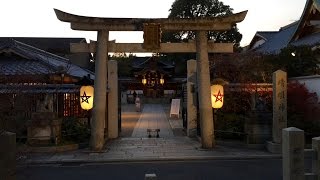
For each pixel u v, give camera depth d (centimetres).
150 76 4756
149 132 2077
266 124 1648
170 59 5088
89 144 1681
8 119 1543
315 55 2153
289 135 643
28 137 1606
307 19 2647
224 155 1470
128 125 2709
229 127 1773
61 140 1669
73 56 4381
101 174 1213
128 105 5169
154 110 4275
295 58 2061
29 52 2542
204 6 4525
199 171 1235
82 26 1583
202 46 1623
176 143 1809
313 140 652
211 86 1661
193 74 2067
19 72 2161
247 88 1783
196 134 2041
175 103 3316
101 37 1596
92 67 4844
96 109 1591
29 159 1375
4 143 590
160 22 1597
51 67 2289
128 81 5097
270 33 4281
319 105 1762
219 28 1609
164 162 1394
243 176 1160
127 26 1598
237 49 4194
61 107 2105
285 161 657
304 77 1903
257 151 1559
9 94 1773
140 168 1295
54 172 1246
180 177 1152
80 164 1374
